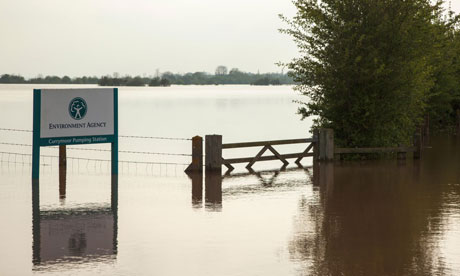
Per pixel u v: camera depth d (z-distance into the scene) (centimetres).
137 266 921
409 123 2506
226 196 1527
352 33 2320
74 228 1166
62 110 1789
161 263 936
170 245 1043
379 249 1020
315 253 995
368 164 2178
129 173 1969
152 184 1717
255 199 1483
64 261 947
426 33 2417
